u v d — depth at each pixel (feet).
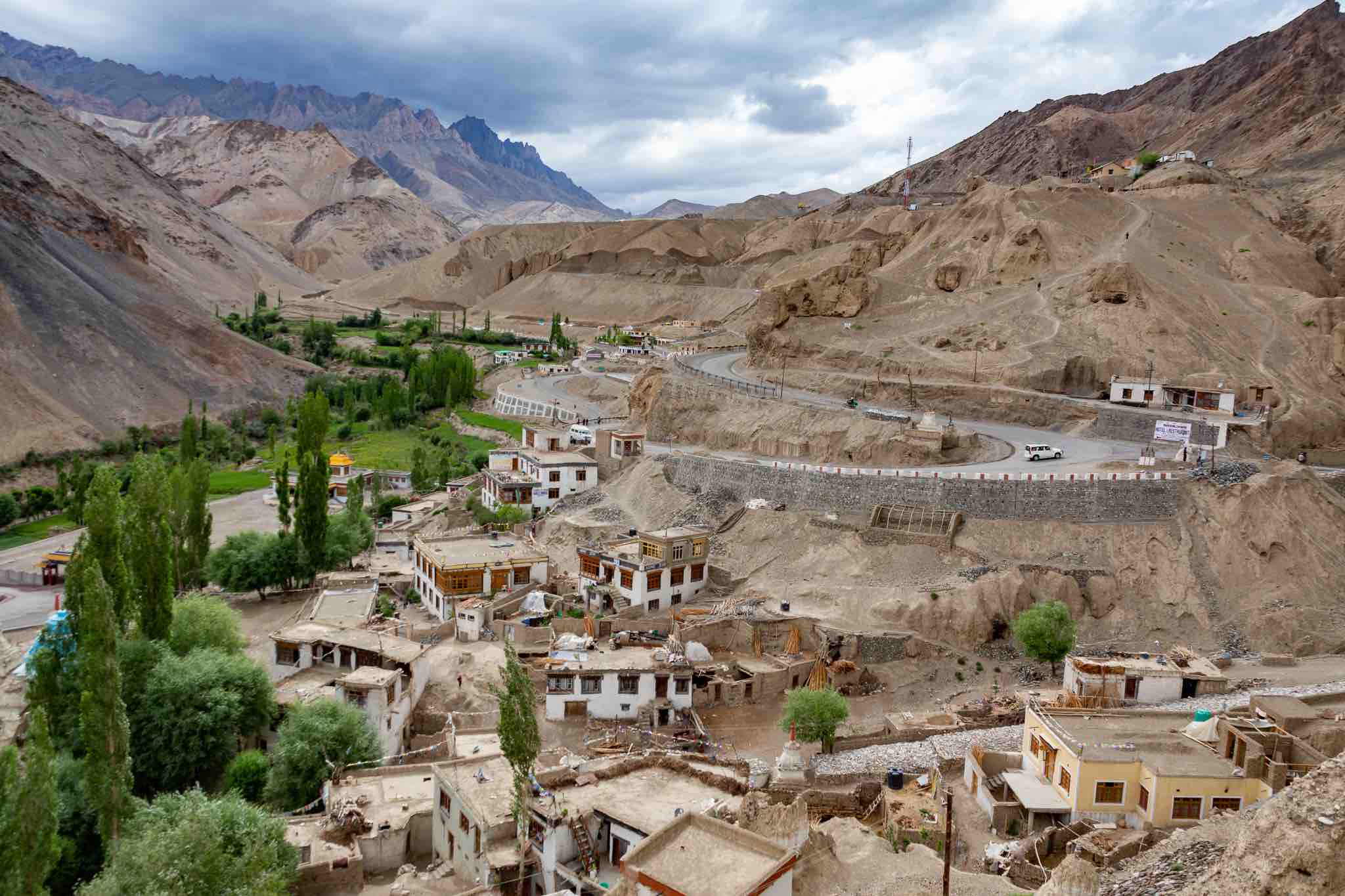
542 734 235.81
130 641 211.61
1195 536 308.60
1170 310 503.20
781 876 112.78
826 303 580.30
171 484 334.03
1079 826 163.53
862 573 311.47
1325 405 431.02
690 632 280.72
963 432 397.19
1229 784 159.63
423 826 172.86
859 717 252.01
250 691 211.00
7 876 131.95
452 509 415.44
